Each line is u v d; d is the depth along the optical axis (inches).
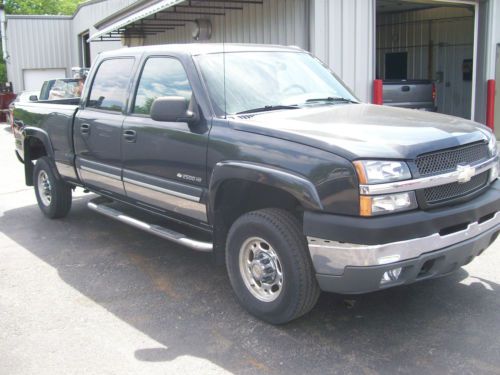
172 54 194.7
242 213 178.1
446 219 142.9
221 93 178.4
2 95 1005.2
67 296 187.3
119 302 181.8
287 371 138.2
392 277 140.9
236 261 167.3
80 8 1047.0
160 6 442.0
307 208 143.9
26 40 1147.9
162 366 141.6
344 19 375.2
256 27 426.3
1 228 272.1
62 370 140.7
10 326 165.6
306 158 144.0
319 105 190.5
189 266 213.9
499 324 159.3
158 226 200.4
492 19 456.1
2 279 203.6
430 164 144.5
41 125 269.6
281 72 199.3
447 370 136.4
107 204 245.4
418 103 440.1
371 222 134.4
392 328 158.7
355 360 142.3
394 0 451.8
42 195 286.0
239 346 151.0
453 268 152.5
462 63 590.6
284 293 152.9
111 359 145.7
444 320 162.6
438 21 605.6
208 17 491.2
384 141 142.3
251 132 159.6
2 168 464.8
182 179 182.7
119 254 229.1
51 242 247.3
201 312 172.9
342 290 142.3
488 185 166.6
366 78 388.8
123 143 207.9
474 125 171.6
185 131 178.7
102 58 235.5
